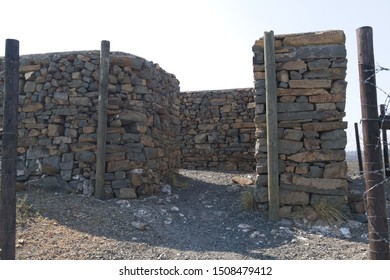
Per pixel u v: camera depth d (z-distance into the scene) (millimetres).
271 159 5441
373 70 2852
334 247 4316
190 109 12141
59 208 5512
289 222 5234
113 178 6488
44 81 6902
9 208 2887
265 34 5621
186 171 10969
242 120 11555
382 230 2793
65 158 6625
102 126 6438
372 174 2830
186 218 5691
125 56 6953
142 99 7164
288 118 5555
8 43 2965
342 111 5418
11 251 2889
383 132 4656
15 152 2945
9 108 2926
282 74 5613
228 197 6965
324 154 5395
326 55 5496
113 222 5145
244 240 4668
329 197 5336
